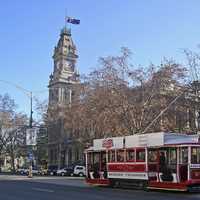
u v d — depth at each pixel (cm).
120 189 3309
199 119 5550
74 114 6600
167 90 5812
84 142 6806
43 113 8575
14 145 10900
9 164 13512
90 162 3747
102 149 3616
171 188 2936
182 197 2533
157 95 5806
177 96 5566
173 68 5800
